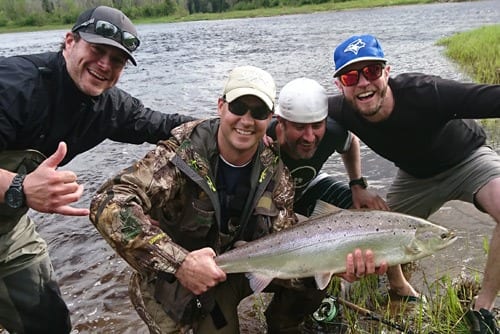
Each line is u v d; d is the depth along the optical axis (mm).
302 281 1629
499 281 1656
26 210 1661
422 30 13086
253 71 1460
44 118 1564
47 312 1757
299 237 1516
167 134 1948
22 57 1561
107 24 1562
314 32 15367
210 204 1493
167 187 1455
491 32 8789
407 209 2123
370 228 1530
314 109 1677
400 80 1846
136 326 1868
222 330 1557
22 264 1714
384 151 1985
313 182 2105
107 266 2314
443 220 2426
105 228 1390
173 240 1566
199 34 19094
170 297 1497
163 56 11453
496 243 1669
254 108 1426
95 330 1864
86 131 1713
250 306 1938
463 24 14000
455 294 1768
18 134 1534
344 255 1534
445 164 1922
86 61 1569
